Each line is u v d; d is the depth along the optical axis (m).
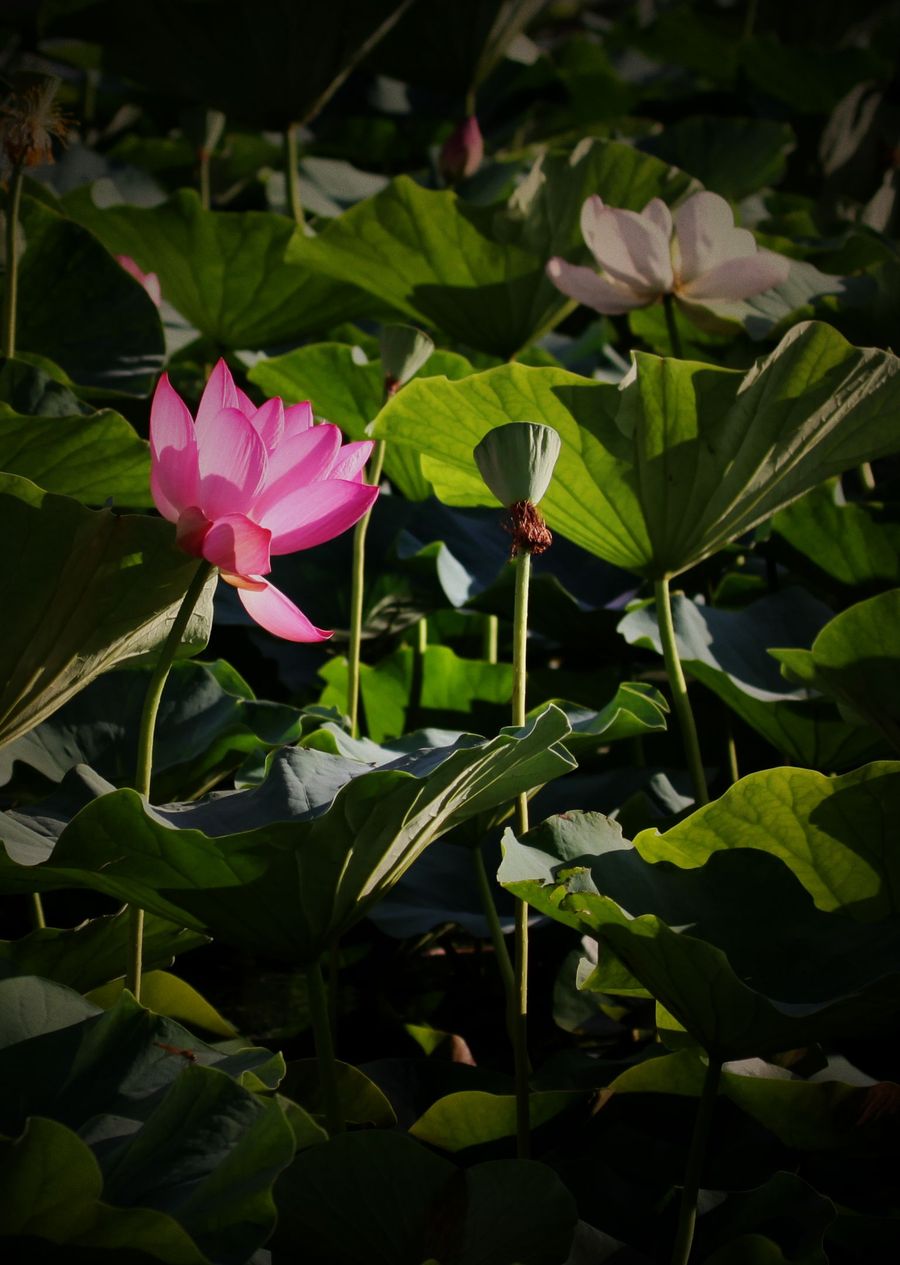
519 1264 3.20
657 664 4.17
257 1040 3.76
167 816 3.27
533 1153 3.45
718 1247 3.30
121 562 3.29
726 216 3.94
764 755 4.18
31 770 3.58
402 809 3.22
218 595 4.12
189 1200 3.09
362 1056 3.77
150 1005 3.49
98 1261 3.06
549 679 4.11
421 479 4.31
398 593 4.16
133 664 3.58
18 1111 3.13
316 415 4.30
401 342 3.79
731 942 3.33
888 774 3.39
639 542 3.74
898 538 4.01
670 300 4.01
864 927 3.33
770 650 3.72
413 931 3.63
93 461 3.68
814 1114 3.39
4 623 3.27
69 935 3.35
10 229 3.79
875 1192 3.42
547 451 3.41
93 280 4.23
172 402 3.23
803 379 3.65
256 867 3.20
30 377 3.80
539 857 3.35
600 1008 3.71
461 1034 3.85
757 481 3.72
